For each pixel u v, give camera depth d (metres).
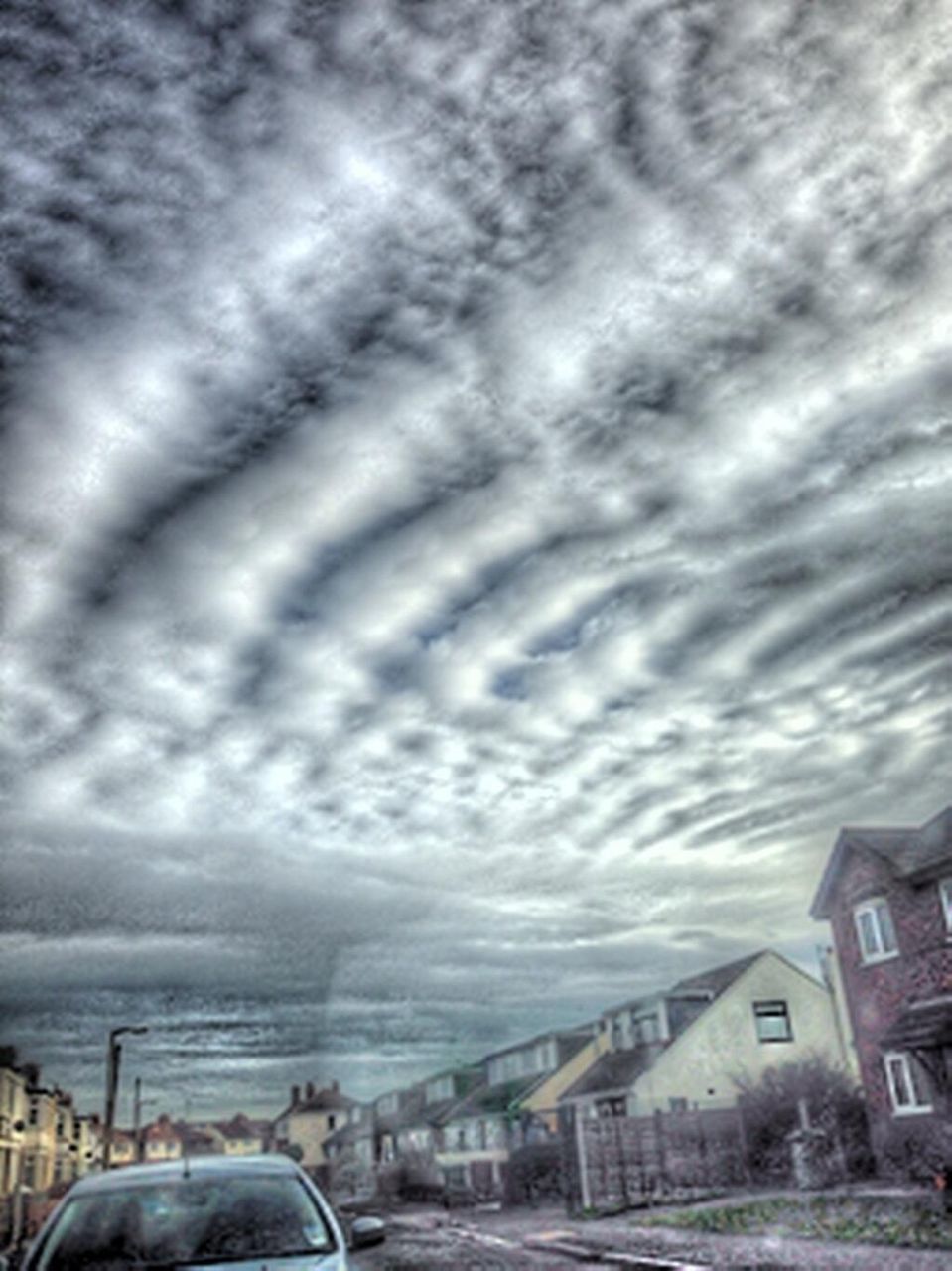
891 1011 20.20
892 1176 19.36
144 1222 4.41
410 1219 27.56
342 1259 4.08
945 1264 9.05
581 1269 12.15
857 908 21.47
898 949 20.17
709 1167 23.12
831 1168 20.27
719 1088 32.75
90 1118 64.00
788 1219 14.42
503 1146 42.19
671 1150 23.41
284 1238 4.30
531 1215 23.58
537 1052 42.56
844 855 22.03
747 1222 14.76
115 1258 4.13
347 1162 65.94
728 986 34.00
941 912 19.12
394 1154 55.03
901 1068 19.64
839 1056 33.38
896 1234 11.24
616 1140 23.19
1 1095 41.19
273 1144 83.12
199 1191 4.66
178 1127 104.56
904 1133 19.38
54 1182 53.09
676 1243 13.42
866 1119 21.75
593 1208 21.33
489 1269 12.57
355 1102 78.06
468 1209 30.19
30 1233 26.89
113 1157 99.62
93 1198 4.64
